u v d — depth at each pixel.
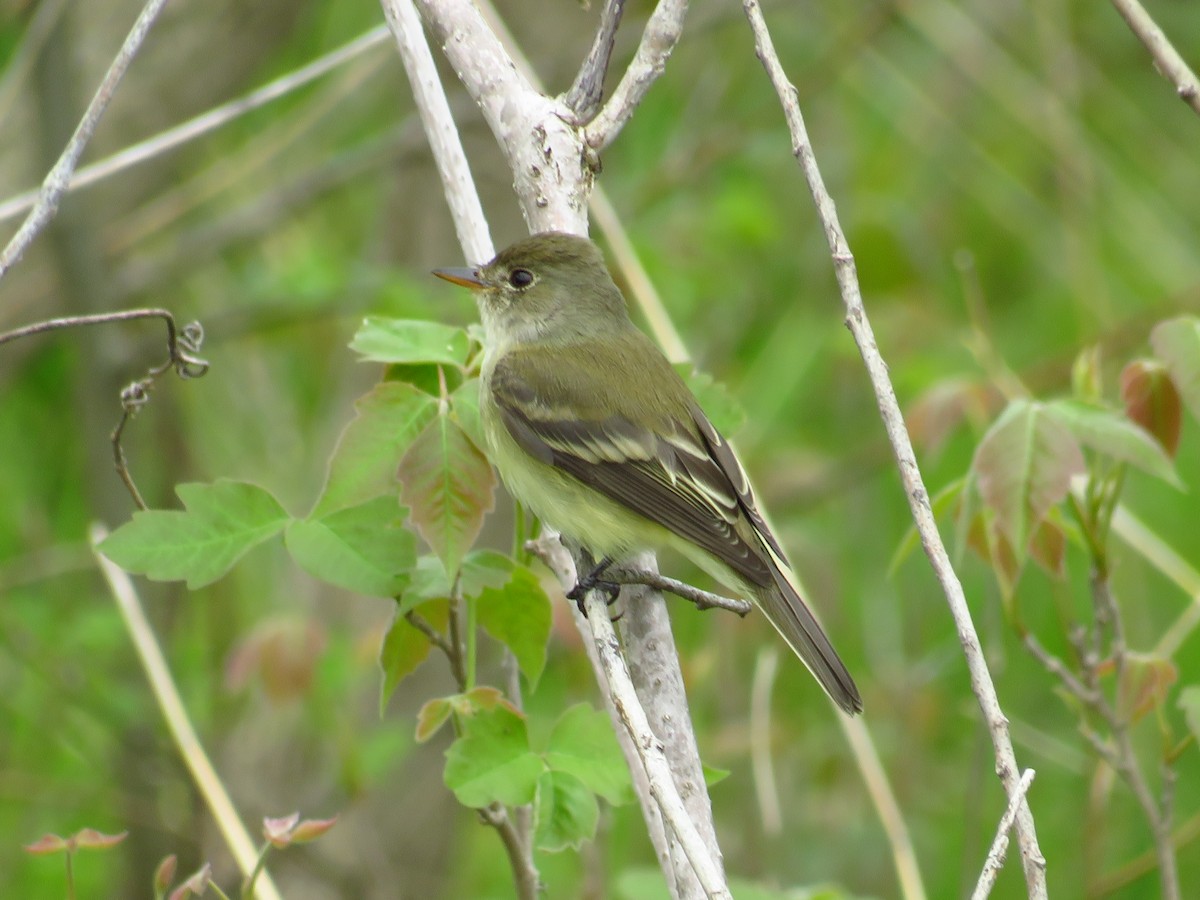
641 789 6.46
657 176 14.21
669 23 7.03
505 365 8.13
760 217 14.14
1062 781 11.91
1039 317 15.36
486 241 7.29
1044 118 14.20
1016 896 11.23
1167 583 12.87
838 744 11.82
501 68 7.20
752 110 15.19
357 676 10.27
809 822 11.71
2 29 12.45
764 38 6.20
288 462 13.73
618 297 8.63
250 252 14.66
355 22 14.21
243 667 9.57
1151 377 7.64
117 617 11.51
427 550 10.78
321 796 11.91
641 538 7.86
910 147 15.94
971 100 15.65
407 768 12.17
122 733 11.80
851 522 13.87
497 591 6.64
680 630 12.35
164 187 14.56
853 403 14.89
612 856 10.70
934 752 12.44
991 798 11.98
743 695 12.30
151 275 13.39
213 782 7.98
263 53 13.88
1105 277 14.95
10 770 12.19
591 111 7.10
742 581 7.63
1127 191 14.68
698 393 7.62
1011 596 7.83
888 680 12.30
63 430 14.05
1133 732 11.41
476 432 6.30
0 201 12.80
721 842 11.76
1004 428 7.15
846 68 15.16
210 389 13.96
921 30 14.47
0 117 10.40
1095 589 7.92
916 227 15.27
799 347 14.04
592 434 7.82
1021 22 15.77
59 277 12.59
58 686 11.82
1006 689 12.34
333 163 13.27
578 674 10.56
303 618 10.56
